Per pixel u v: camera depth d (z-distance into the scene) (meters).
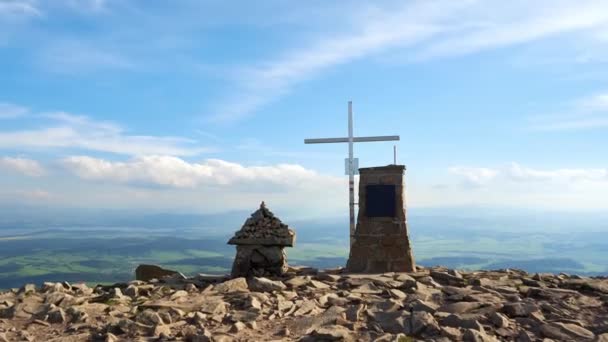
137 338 9.64
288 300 12.62
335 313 11.05
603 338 9.48
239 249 18.03
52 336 10.01
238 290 13.72
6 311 11.71
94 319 11.05
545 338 9.69
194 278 17.75
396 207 18.39
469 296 12.38
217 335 9.62
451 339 9.46
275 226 18.12
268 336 9.77
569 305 11.98
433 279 15.78
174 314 11.23
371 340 9.45
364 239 18.55
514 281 15.11
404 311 11.00
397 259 18.03
